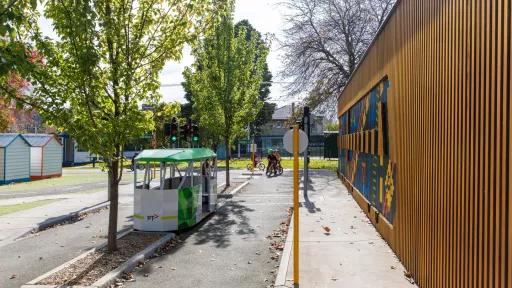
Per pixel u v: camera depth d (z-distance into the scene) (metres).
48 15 8.01
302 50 35.62
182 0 9.41
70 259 9.07
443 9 5.54
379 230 10.37
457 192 4.95
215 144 25.39
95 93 8.69
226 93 22.05
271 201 17.17
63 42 8.31
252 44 23.14
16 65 4.96
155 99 9.52
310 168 37.28
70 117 7.85
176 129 18.86
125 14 9.02
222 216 13.92
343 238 9.90
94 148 8.12
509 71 3.72
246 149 73.06
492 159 4.03
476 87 4.42
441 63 5.61
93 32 7.56
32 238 11.16
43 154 30.89
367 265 7.74
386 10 33.78
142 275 7.77
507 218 3.72
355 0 34.78
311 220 12.27
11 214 14.11
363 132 13.60
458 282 4.89
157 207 11.18
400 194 8.11
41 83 7.73
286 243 9.50
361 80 14.08
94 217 14.31
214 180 14.66
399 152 8.28
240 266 8.28
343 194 18.34
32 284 7.03
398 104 8.47
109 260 8.46
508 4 3.74
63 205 16.16
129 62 9.05
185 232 11.51
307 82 36.56
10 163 27.41
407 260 7.41
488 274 4.09
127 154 49.66
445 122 5.43
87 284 7.01
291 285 6.72
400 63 8.30
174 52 9.57
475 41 4.46
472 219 4.50
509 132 3.70
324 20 35.91
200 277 7.62
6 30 4.82
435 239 5.80
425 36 6.45
